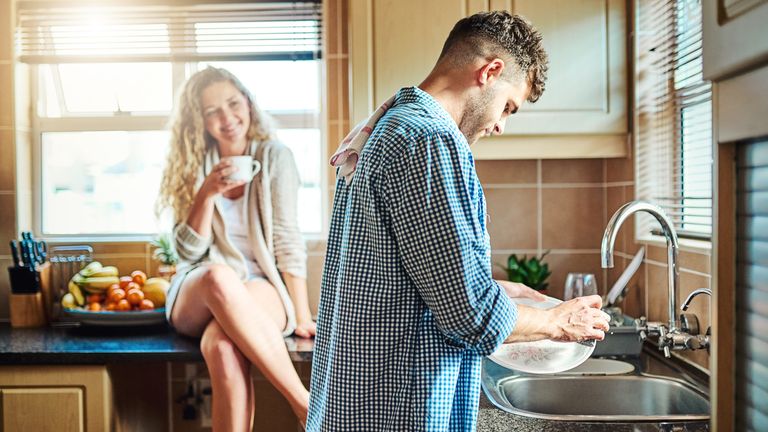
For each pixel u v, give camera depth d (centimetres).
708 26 74
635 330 208
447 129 124
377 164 125
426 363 126
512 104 151
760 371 68
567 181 279
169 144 283
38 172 295
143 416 269
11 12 283
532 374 195
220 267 234
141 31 287
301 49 284
